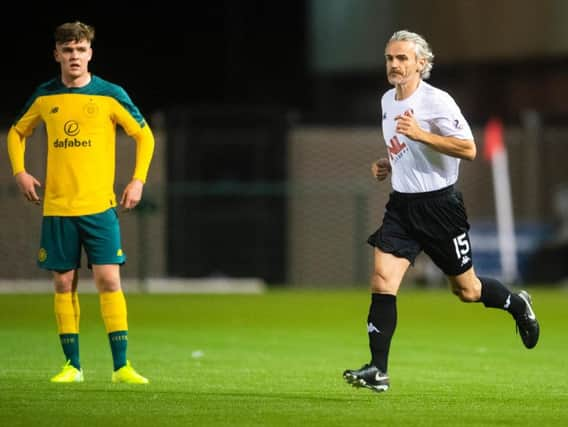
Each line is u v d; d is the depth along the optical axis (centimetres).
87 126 2930
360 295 7606
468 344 4434
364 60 9725
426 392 2911
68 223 2950
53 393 2759
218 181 8462
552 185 9038
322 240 8756
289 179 8625
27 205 8350
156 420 2378
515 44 9481
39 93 2958
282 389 2936
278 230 8538
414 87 2761
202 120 8450
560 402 2725
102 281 2983
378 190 8831
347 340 4572
